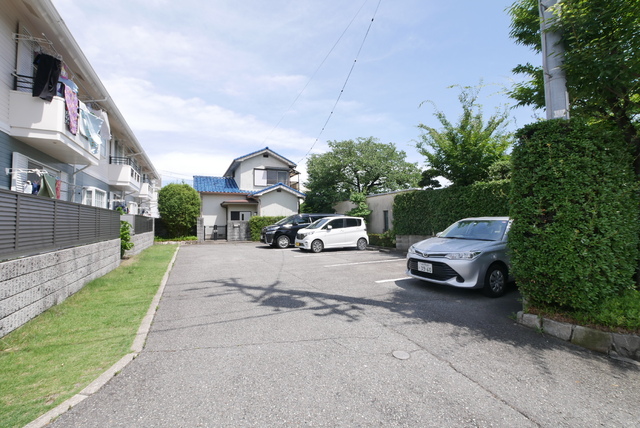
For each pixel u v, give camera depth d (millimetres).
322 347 3225
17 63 6547
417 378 2605
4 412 2115
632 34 3270
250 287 5949
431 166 10578
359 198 16328
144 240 13156
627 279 3445
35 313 4035
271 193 19953
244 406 2207
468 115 9461
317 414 2115
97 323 3908
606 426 2031
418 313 4348
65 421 2039
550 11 3580
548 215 3711
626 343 3039
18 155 6582
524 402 2285
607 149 3535
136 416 2098
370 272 7445
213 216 20734
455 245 5422
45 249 4414
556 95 3871
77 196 9797
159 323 3980
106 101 9492
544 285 3713
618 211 3393
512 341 3406
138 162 17859
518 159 3963
